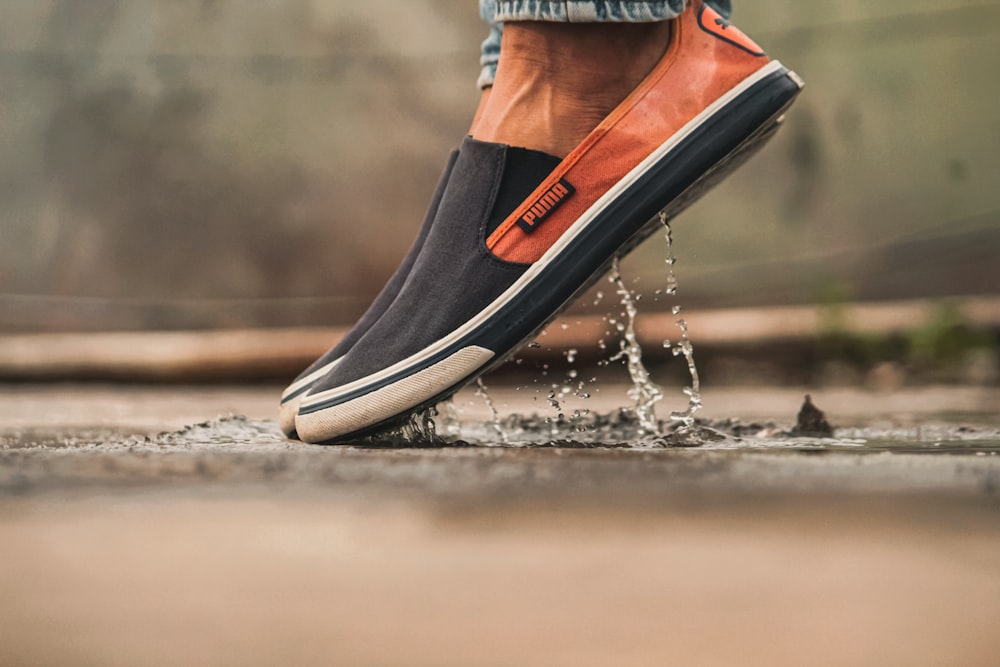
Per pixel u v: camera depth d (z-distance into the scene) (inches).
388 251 310.2
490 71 60.1
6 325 289.7
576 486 29.0
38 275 305.3
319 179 309.9
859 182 300.4
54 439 57.6
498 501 26.7
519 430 60.0
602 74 51.5
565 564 19.5
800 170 300.0
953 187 296.0
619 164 50.9
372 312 55.9
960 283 283.6
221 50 309.4
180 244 308.0
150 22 308.7
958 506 24.6
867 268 285.7
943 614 15.4
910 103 298.7
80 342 173.6
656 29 52.0
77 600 17.0
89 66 307.7
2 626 15.2
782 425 59.1
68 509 26.2
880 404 99.5
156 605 16.6
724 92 51.4
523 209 50.9
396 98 310.0
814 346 177.9
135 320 299.1
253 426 62.2
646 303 277.4
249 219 309.9
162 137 308.0
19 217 305.1
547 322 51.9
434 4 312.7
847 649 13.4
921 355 170.2
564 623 15.0
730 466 32.9
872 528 22.1
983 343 172.4
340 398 50.7
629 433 57.2
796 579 17.9
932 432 56.6
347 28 310.8
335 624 15.2
